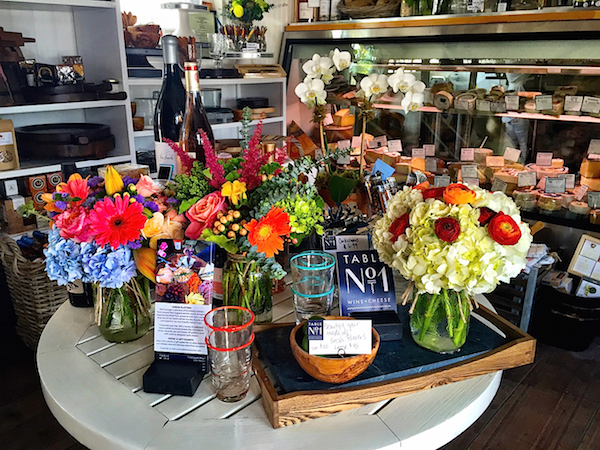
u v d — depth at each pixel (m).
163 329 1.10
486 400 1.07
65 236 1.07
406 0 2.97
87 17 2.75
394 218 1.12
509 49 2.61
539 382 2.32
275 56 3.75
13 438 1.95
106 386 1.07
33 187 2.41
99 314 1.20
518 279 2.49
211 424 0.96
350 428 0.95
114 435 0.92
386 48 3.12
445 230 0.98
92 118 2.95
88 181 1.17
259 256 1.04
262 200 1.07
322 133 1.65
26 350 2.48
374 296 1.22
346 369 0.96
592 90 2.54
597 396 2.22
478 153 2.97
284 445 0.90
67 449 1.91
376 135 3.42
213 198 1.08
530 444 1.94
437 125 3.13
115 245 1.03
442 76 3.02
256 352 1.12
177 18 3.17
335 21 3.38
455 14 2.79
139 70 2.84
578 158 2.70
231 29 3.28
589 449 1.92
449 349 1.12
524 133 2.84
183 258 1.08
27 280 2.16
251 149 1.10
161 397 1.04
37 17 2.71
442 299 1.08
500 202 1.06
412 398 1.04
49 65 2.48
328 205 1.62
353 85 3.37
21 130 2.60
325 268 1.16
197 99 1.53
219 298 1.24
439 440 0.96
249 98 3.43
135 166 1.43
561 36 2.42
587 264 2.47
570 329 2.52
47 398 1.05
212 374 1.02
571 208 2.65
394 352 1.12
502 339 1.18
